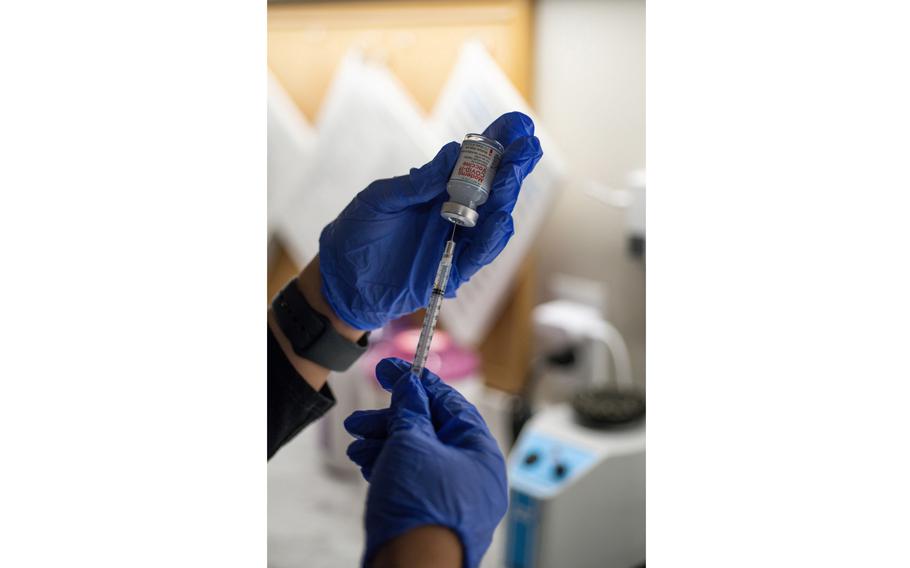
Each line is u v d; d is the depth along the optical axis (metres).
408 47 1.63
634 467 1.29
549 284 1.62
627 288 1.51
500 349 1.66
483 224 0.74
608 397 1.38
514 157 0.72
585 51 1.48
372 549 0.58
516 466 1.30
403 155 1.61
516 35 1.50
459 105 1.55
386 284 0.83
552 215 1.59
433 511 0.58
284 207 1.82
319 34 1.74
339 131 1.69
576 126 1.52
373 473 0.63
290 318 0.86
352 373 1.52
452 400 0.73
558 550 1.23
